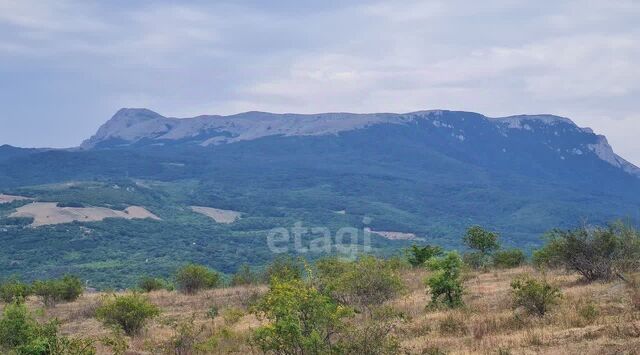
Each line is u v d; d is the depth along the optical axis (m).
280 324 11.58
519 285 16.98
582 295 18.25
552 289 17.77
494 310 17.97
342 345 11.61
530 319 15.76
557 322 15.04
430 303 19.56
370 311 17.59
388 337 13.30
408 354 12.95
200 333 18.02
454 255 20.33
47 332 16.19
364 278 19.47
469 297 21.16
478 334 14.81
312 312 11.86
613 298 17.09
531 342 13.35
